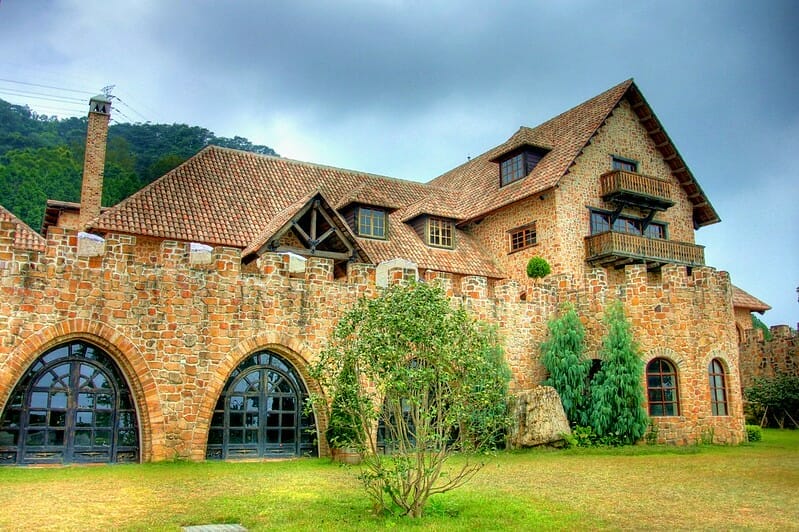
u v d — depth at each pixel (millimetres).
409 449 11227
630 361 22484
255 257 22984
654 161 32531
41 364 16906
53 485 13391
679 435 22688
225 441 18703
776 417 33750
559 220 28562
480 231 32406
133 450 17641
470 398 11039
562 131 32188
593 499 12266
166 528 9547
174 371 17938
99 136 28438
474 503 11672
